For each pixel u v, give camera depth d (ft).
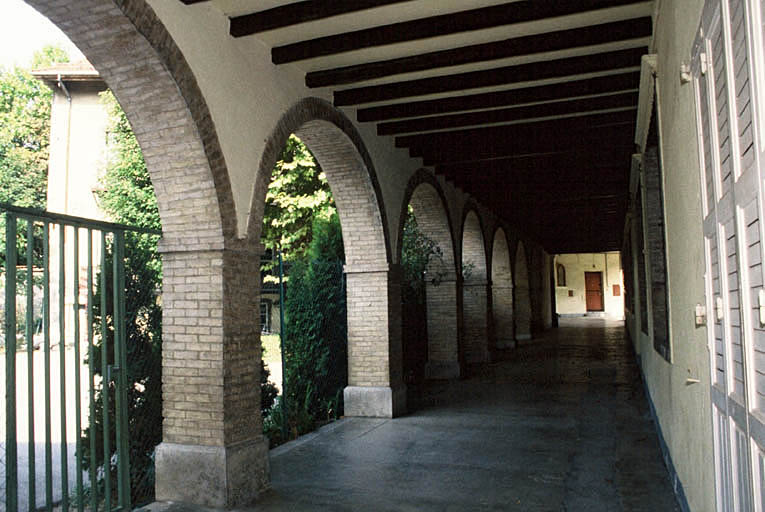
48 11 13.37
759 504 6.59
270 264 56.24
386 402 26.45
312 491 16.81
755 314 6.63
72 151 60.80
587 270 112.37
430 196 34.50
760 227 5.99
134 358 16.94
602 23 17.85
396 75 20.44
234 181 16.83
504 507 15.26
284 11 16.40
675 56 12.12
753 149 6.15
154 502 15.97
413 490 16.74
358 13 16.99
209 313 16.01
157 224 50.72
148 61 14.52
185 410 16.14
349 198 26.48
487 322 45.80
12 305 12.20
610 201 44.68
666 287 16.49
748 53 6.06
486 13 16.75
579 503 15.42
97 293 16.69
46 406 12.66
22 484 18.60
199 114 15.52
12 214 12.25
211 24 16.29
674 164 13.37
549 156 32.55
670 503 15.02
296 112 20.12
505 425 24.75
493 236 49.55
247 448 16.30
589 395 31.35
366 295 27.14
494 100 23.08
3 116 78.07
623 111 25.53
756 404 6.77
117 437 15.33
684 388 13.48
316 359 27.50
